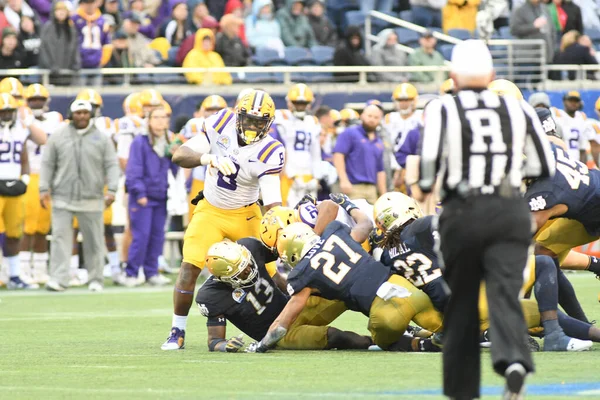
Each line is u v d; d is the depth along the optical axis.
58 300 36.50
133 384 16.70
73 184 39.81
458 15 62.00
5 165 40.47
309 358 19.73
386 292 20.17
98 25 53.34
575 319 20.59
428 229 20.06
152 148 41.34
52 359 20.39
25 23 53.34
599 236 22.11
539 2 59.03
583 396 14.65
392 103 55.03
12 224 41.44
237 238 22.48
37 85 43.94
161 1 58.44
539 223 20.95
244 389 15.94
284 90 54.06
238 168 21.84
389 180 44.50
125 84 53.19
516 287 13.12
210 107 42.72
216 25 57.47
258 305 21.31
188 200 44.84
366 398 14.78
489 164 13.45
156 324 28.05
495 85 21.27
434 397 14.82
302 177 43.47
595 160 45.97
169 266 50.03
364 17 62.97
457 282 13.58
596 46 65.81
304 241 20.50
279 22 59.66
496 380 16.56
